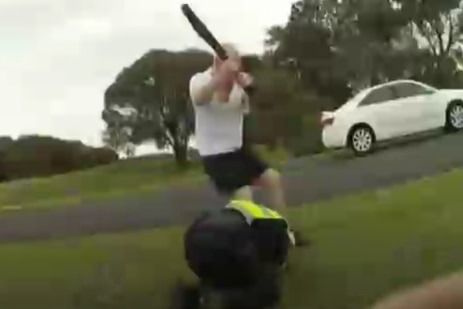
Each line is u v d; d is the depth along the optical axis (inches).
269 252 213.0
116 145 1413.6
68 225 532.4
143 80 1352.1
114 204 636.7
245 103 296.2
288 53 1667.1
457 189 503.5
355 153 782.5
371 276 309.7
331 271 314.3
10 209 684.7
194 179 821.2
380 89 799.7
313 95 1360.7
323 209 469.7
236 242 207.3
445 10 1742.1
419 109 800.9
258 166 292.4
